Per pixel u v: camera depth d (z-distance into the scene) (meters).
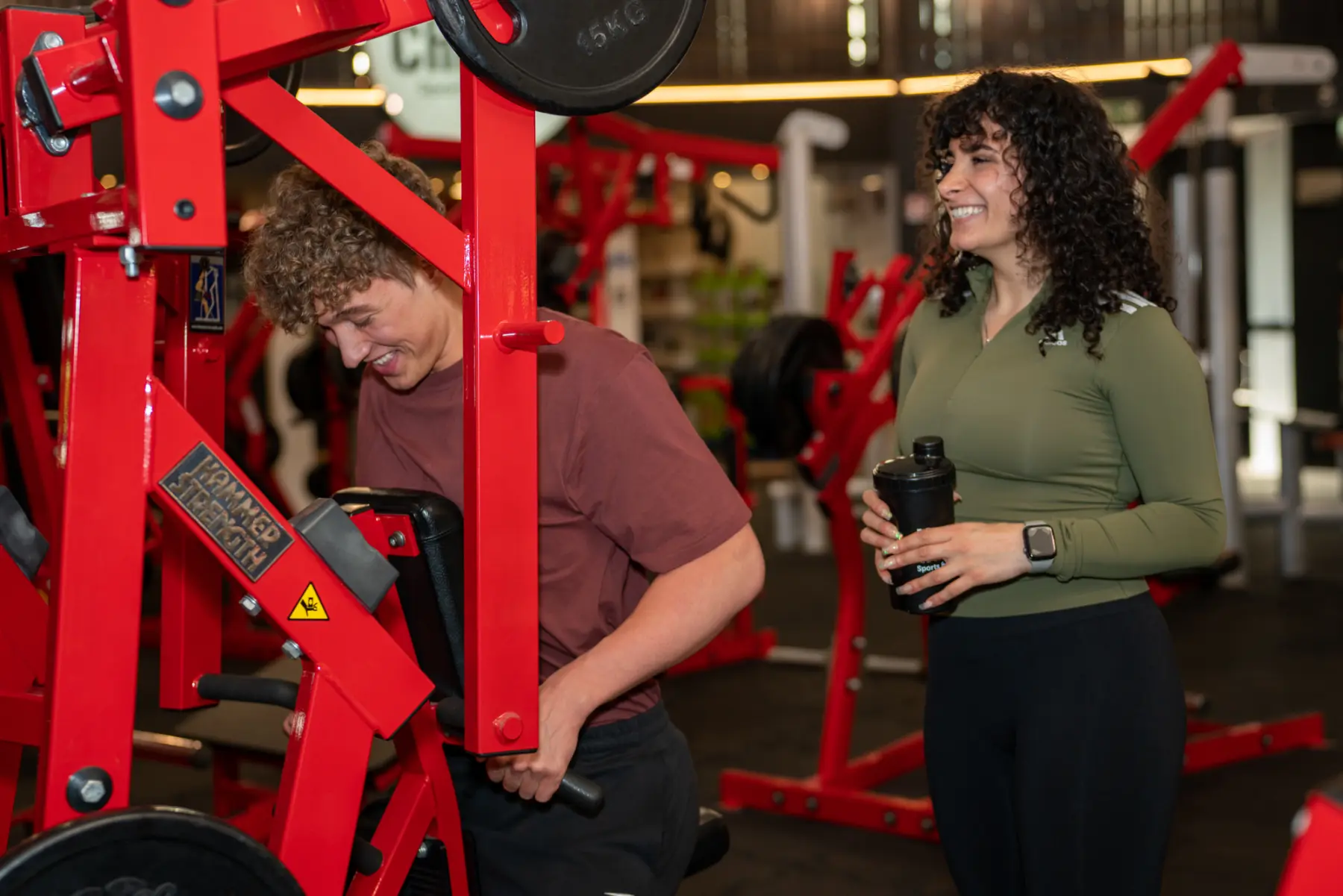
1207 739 3.62
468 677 1.15
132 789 3.56
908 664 4.79
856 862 3.06
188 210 0.90
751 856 3.11
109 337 0.99
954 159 1.82
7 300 2.02
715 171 9.30
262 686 1.29
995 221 1.77
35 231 1.06
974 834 1.81
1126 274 1.74
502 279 1.11
